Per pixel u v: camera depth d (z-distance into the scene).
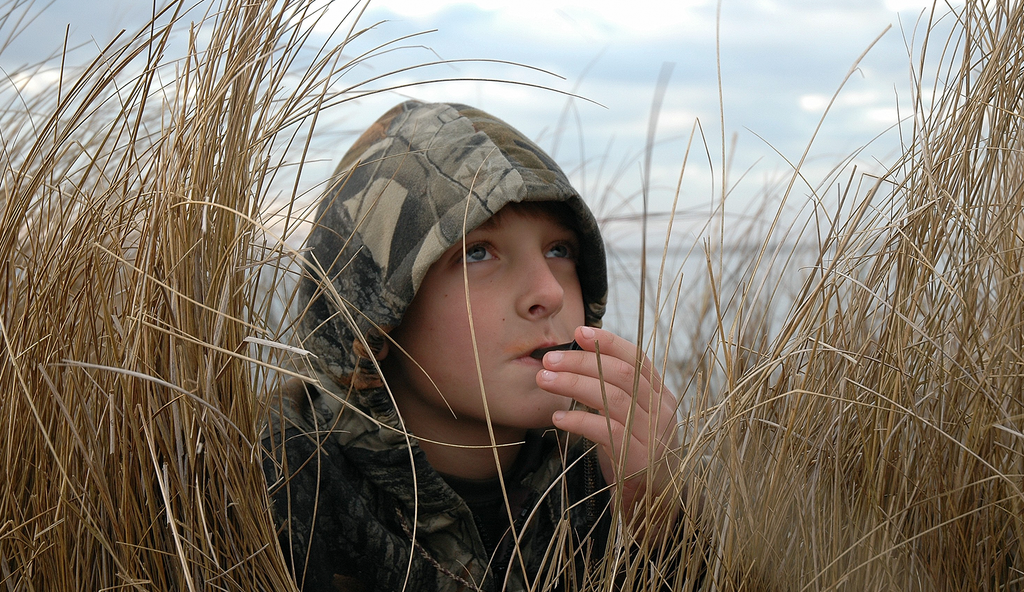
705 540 0.80
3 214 0.71
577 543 1.01
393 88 0.80
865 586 0.75
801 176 0.81
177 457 0.69
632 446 0.90
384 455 0.96
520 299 0.96
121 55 0.74
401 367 1.01
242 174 0.74
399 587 0.92
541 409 0.96
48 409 0.69
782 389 0.83
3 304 0.75
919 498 0.78
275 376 0.79
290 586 0.74
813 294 0.77
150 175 0.76
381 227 0.98
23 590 0.67
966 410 0.79
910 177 0.81
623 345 0.93
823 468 0.81
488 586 0.99
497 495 1.05
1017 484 0.76
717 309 0.76
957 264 0.82
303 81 0.77
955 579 0.77
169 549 0.70
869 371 0.84
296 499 0.89
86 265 0.70
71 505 0.64
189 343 0.69
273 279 0.77
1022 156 0.86
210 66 0.72
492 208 0.92
